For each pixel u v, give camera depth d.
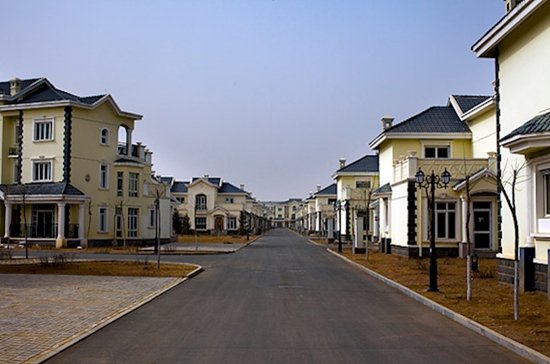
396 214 29.58
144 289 14.80
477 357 7.54
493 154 26.17
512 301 12.34
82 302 12.37
